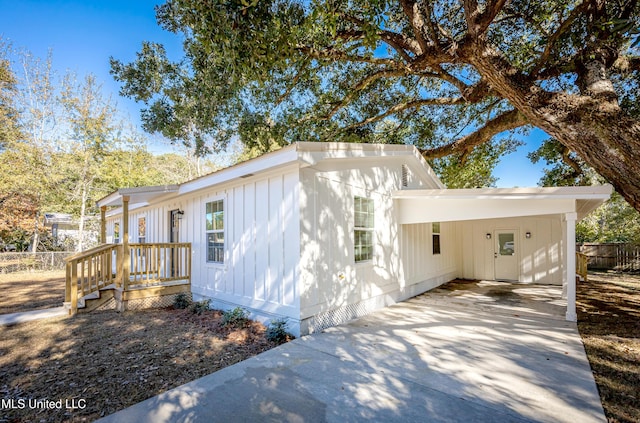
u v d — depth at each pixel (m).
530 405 2.72
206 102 7.70
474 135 8.68
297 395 2.88
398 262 7.39
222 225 6.41
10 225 15.10
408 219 7.28
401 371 3.42
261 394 2.90
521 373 3.38
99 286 6.57
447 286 9.77
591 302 7.22
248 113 9.08
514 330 5.01
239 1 3.61
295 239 4.79
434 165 12.52
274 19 4.02
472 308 6.66
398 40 6.66
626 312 6.23
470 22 4.75
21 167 14.77
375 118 9.44
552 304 7.03
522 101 4.72
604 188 4.84
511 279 10.88
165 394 2.90
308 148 4.51
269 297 5.23
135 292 6.51
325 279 5.19
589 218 18.31
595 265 14.24
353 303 5.80
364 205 6.30
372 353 3.96
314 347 4.18
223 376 3.28
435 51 5.89
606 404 2.74
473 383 3.14
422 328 5.12
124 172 19.31
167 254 8.37
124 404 2.78
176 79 8.20
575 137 4.34
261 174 5.44
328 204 5.35
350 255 5.80
